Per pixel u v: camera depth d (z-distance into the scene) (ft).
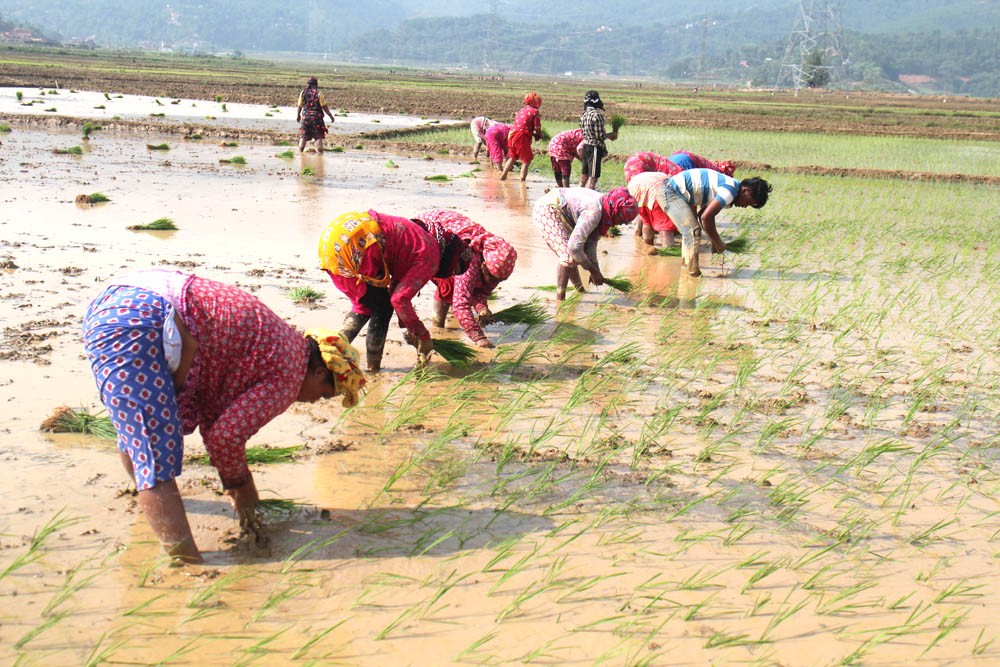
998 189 70.33
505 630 12.79
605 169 70.79
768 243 43.60
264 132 79.56
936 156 91.61
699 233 36.04
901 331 29.50
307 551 14.53
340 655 12.03
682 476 18.22
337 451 18.51
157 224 37.27
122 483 16.35
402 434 19.54
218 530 15.03
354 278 21.26
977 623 13.66
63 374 20.99
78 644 11.89
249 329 13.93
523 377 23.54
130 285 13.65
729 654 12.54
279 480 17.02
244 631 12.41
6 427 18.11
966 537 16.37
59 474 16.48
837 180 72.59
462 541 15.15
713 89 517.55
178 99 126.72
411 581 13.85
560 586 13.97
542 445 19.36
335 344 15.06
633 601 13.69
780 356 26.35
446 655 12.18
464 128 103.45
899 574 14.94
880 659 12.64
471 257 24.52
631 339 27.25
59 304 26.05
